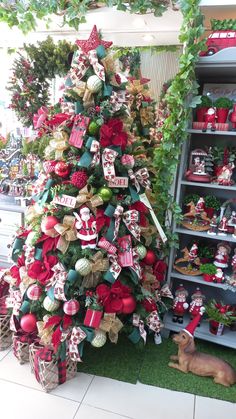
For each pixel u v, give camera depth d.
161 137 1.82
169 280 1.94
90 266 1.39
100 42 1.35
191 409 1.47
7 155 2.44
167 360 1.78
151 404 1.49
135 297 1.62
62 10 1.63
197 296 1.97
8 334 1.81
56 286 1.40
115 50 2.16
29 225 1.68
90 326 1.44
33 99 1.97
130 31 1.95
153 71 2.22
